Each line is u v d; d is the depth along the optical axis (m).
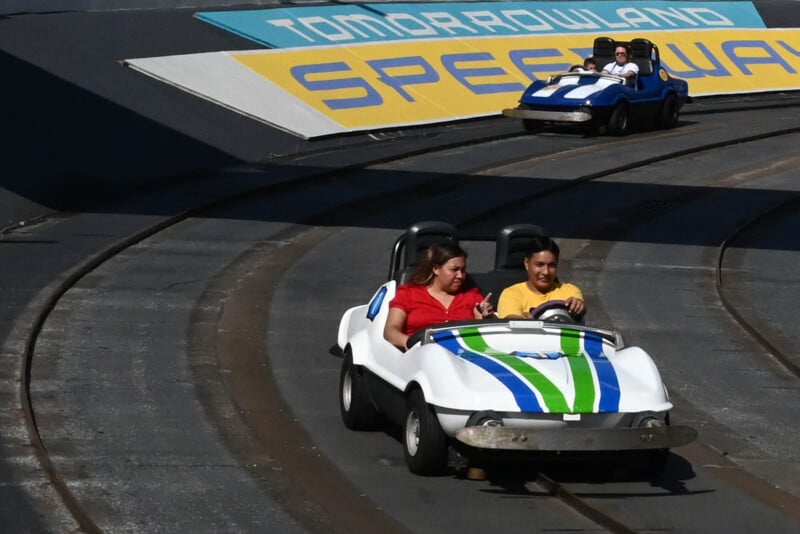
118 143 78.12
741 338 46.47
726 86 124.56
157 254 57.69
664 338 45.97
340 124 92.25
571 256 60.31
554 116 96.31
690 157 92.06
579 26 124.56
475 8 120.56
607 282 55.19
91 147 76.19
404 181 78.62
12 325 44.00
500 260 34.81
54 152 73.62
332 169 80.88
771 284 56.03
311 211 69.00
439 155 88.56
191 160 79.69
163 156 78.81
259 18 105.69
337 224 65.88
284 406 35.88
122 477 29.14
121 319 45.69
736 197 77.12
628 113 100.19
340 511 27.23
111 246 58.28
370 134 93.19
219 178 77.19
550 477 29.97
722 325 48.38
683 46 128.00
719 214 71.75
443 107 101.06
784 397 38.72
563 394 27.89
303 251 59.34
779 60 133.88
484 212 69.94
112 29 95.56
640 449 27.50
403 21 112.44
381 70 102.06
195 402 35.94
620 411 27.86
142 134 80.56
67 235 60.81
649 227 67.88
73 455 30.67
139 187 73.62
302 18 107.50
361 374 33.16
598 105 96.81
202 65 92.69
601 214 70.88
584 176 81.94
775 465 31.80
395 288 33.72
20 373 38.16
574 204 73.56
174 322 45.62
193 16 103.44
